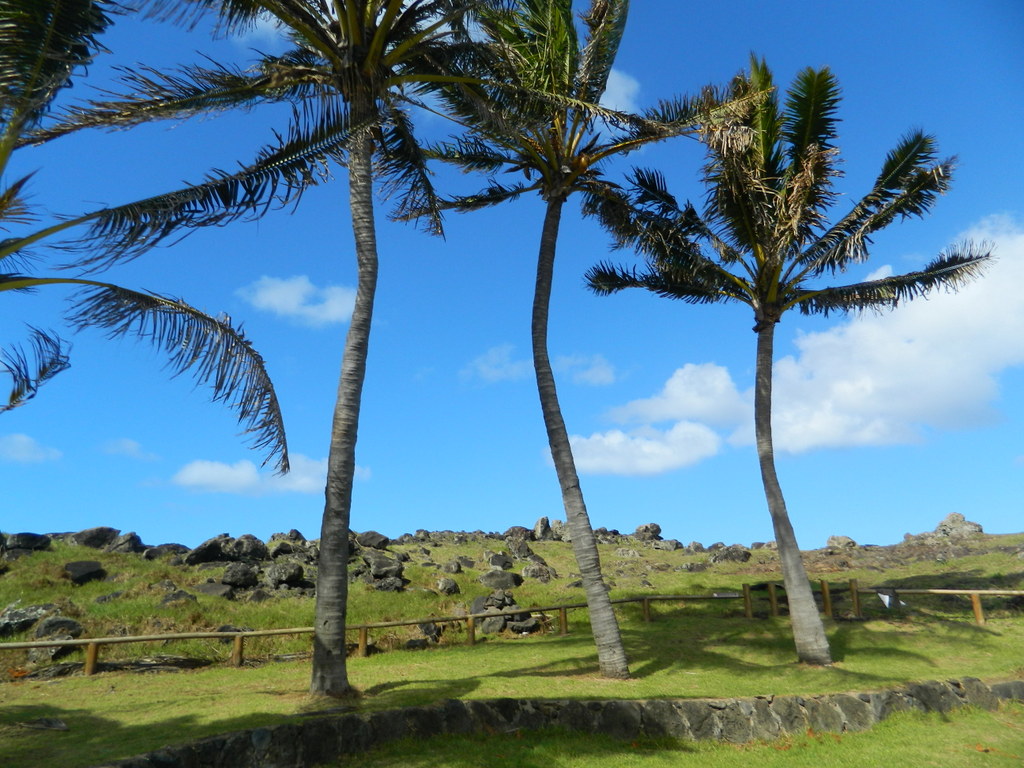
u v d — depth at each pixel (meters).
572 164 15.68
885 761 11.28
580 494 14.41
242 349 11.37
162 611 17.14
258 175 9.70
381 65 12.44
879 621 18.89
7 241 7.88
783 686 13.45
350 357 11.91
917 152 16.28
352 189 12.61
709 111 14.52
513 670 13.81
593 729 11.23
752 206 16.23
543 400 14.89
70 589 18.05
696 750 11.25
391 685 11.93
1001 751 11.95
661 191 16.52
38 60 7.48
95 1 7.72
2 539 19.98
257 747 9.00
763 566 26.77
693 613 20.47
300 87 12.09
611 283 18.80
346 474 11.61
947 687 14.01
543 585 23.86
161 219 8.67
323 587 11.28
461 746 10.05
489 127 13.96
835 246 16.67
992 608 20.30
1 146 7.48
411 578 22.52
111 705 10.77
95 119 8.54
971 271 17.20
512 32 15.69
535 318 15.32
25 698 11.36
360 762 9.39
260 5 11.32
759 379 17.20
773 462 16.70
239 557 22.14
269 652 16.08
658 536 34.12
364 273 12.30
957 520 30.95
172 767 8.26
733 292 17.95
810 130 16.69
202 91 9.84
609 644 13.58
